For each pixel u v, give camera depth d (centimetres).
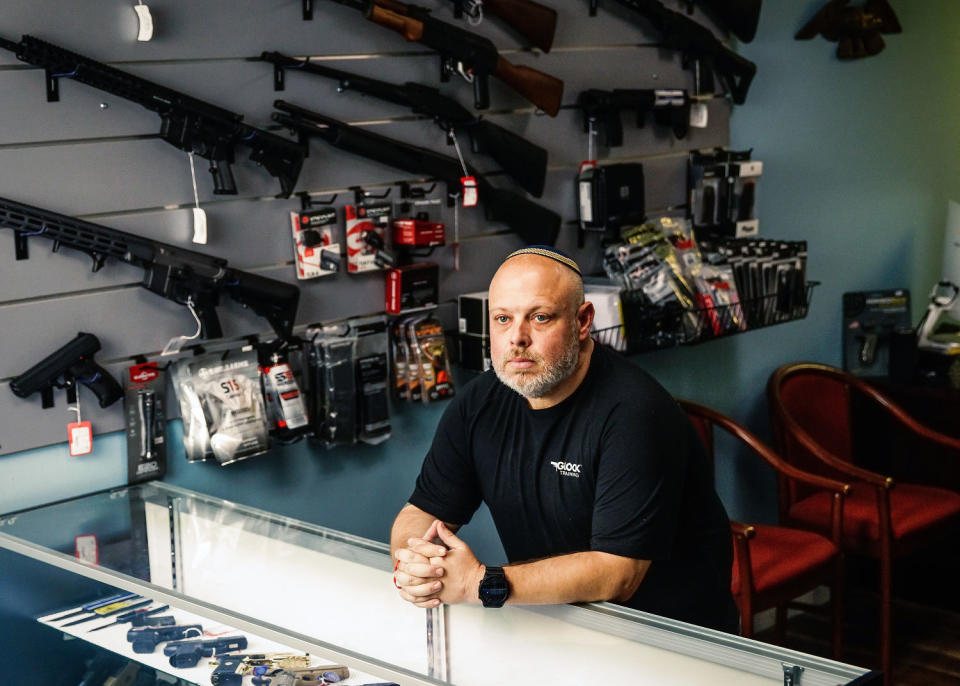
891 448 406
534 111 323
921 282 470
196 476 265
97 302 244
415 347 294
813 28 401
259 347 269
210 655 180
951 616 400
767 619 399
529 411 199
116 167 242
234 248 264
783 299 368
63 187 236
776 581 304
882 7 414
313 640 171
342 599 187
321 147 276
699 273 345
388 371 300
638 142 354
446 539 175
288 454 282
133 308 250
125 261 242
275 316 266
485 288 319
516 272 189
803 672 142
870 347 431
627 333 322
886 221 448
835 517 325
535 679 161
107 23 237
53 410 241
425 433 312
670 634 158
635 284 333
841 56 412
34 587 215
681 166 370
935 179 465
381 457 303
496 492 206
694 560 207
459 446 211
